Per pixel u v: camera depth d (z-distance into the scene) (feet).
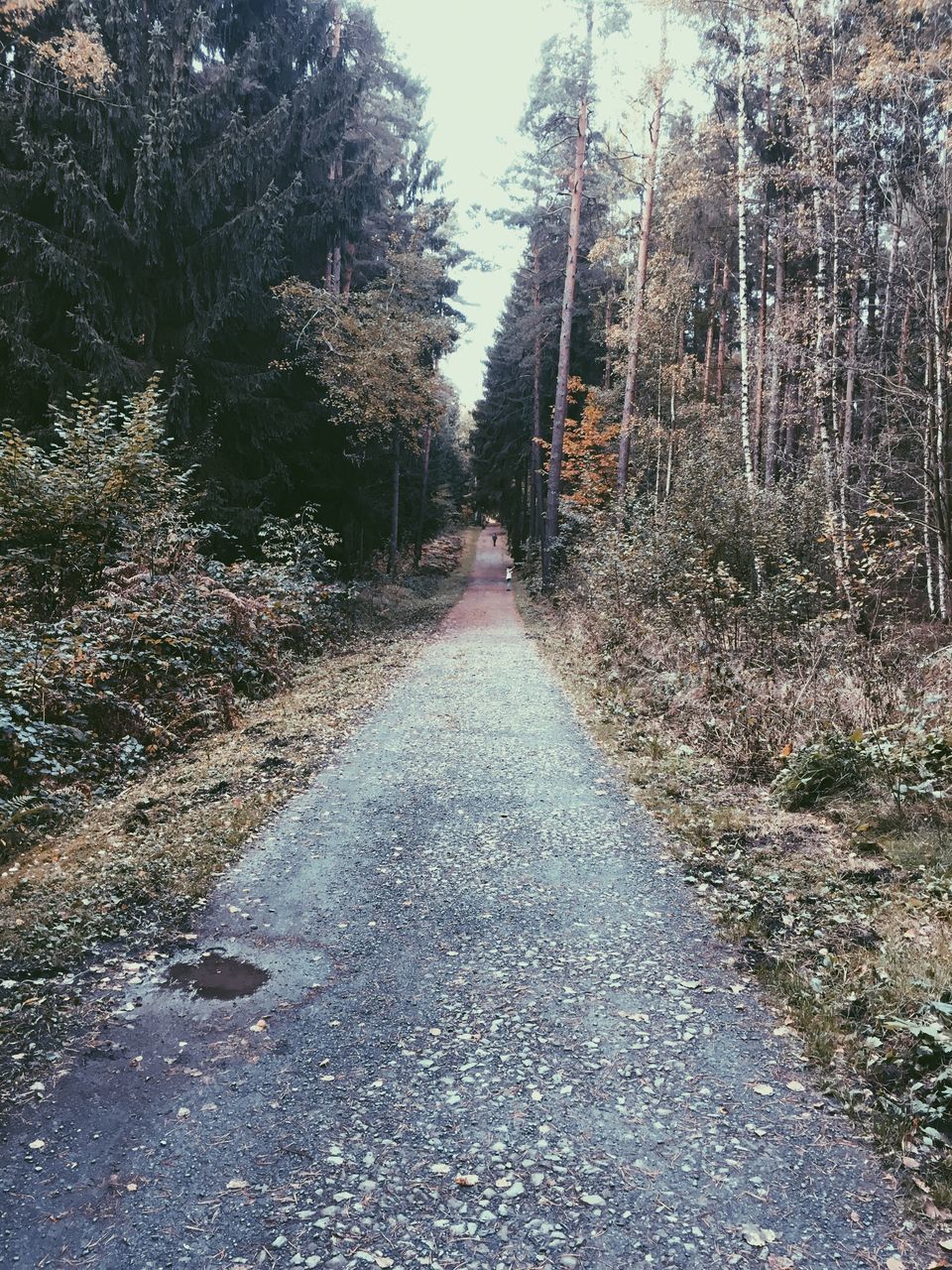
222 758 27.04
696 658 34.68
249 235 57.41
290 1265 8.21
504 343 130.41
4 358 50.85
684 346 100.17
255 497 64.75
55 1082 11.13
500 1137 10.10
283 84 70.18
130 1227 8.70
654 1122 10.34
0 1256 8.29
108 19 51.49
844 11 42.42
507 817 21.88
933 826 18.99
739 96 53.26
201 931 15.67
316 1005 13.14
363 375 72.38
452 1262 8.25
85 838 19.90
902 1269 8.08
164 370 56.08
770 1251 8.34
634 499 59.21
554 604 78.69
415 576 116.78
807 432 68.64
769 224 62.39
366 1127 10.28
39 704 24.68
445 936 15.46
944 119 33.91
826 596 35.96
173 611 34.09
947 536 31.50
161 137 52.39
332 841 20.20
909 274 33.68
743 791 23.34
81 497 34.04
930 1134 9.79
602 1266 8.19
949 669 26.99
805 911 15.75
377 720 33.35
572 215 80.69
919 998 12.21
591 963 14.39
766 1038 12.14
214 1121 10.39
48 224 53.21
